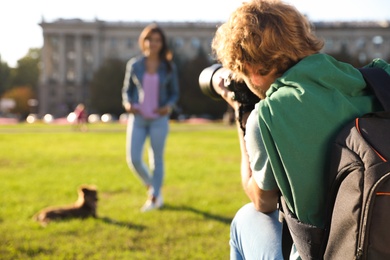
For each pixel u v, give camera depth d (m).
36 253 4.20
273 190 1.87
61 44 107.50
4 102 101.88
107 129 35.62
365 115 1.69
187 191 7.47
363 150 1.55
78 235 4.75
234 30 1.88
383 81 1.81
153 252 4.22
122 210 6.08
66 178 9.04
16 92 108.44
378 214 1.47
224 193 7.26
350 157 1.57
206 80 2.38
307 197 1.71
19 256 4.07
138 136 6.16
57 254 4.14
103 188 7.96
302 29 1.87
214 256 4.07
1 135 25.02
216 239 4.64
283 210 1.84
